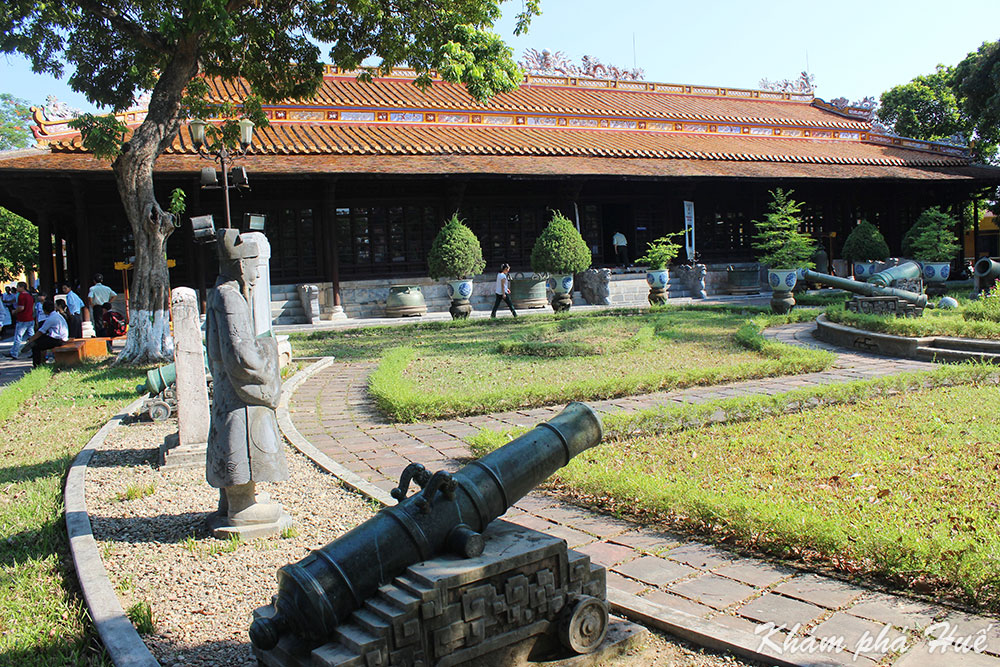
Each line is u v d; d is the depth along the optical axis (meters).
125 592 4.69
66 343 16.64
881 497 5.48
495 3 16.92
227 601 4.55
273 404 5.58
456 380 11.88
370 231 27.19
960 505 5.17
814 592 4.33
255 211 25.50
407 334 19.95
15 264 41.06
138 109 23.84
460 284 23.38
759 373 11.70
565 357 13.96
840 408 8.81
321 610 3.28
